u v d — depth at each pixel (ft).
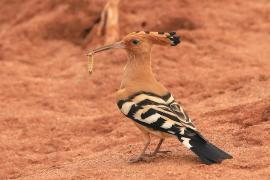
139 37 44.45
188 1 90.53
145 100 42.24
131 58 44.80
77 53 84.23
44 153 55.52
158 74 72.79
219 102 62.59
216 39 82.33
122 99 43.37
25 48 86.07
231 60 76.43
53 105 68.03
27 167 51.34
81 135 59.06
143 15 88.22
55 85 73.87
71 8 90.68
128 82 44.14
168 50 78.48
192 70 73.72
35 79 75.82
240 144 46.70
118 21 87.04
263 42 82.43
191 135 40.83
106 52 81.10
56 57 83.87
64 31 88.94
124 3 90.38
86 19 89.04
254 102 56.44
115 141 54.60
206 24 86.17
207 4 91.09
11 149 56.39
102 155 49.67
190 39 82.17
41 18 91.25
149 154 45.88
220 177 39.06
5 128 61.87
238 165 40.73
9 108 67.10
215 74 71.82
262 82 66.08
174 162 42.91
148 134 43.45
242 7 91.91
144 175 40.45
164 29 85.92
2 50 85.51
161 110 41.60
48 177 43.73
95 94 70.54
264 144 45.62
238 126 51.78
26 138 59.26
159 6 89.45
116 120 60.85
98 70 75.72
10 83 74.02
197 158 43.65
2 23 96.53
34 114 65.10
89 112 66.23
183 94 67.82
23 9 96.73
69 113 66.08
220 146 46.55
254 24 87.97
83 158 50.75
